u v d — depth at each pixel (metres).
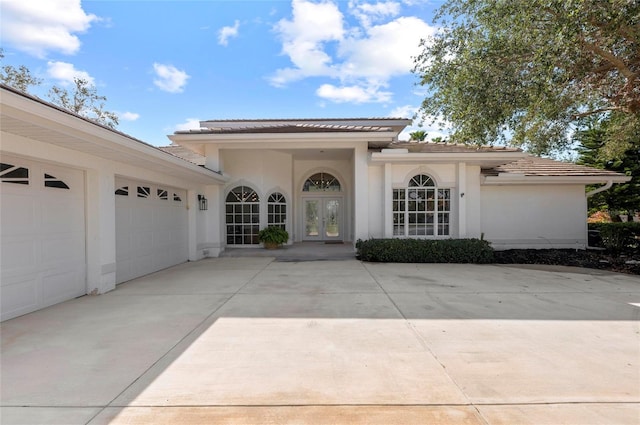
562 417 2.74
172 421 2.70
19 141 5.20
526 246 13.28
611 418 2.72
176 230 11.01
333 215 17.09
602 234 13.04
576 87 9.66
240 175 14.12
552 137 12.00
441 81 9.94
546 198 13.31
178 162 8.55
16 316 5.44
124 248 8.25
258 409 2.86
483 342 4.32
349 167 16.70
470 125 9.61
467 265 10.49
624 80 9.62
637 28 7.18
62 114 4.79
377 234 12.40
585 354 3.97
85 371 3.56
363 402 2.96
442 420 2.70
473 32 9.32
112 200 7.50
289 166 15.14
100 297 6.74
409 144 13.30
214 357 3.90
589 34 7.92
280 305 6.05
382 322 5.11
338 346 4.20
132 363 3.75
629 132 12.04
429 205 12.18
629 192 18.12
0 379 3.39
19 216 5.52
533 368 3.60
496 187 13.26
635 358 3.86
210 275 8.98
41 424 2.67
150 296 6.78
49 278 6.11
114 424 2.66
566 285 7.70
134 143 6.58
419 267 10.09
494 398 3.02
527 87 8.38
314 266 10.32
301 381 3.33
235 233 14.10
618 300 6.38
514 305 6.03
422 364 3.70
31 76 20.33
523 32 7.96
